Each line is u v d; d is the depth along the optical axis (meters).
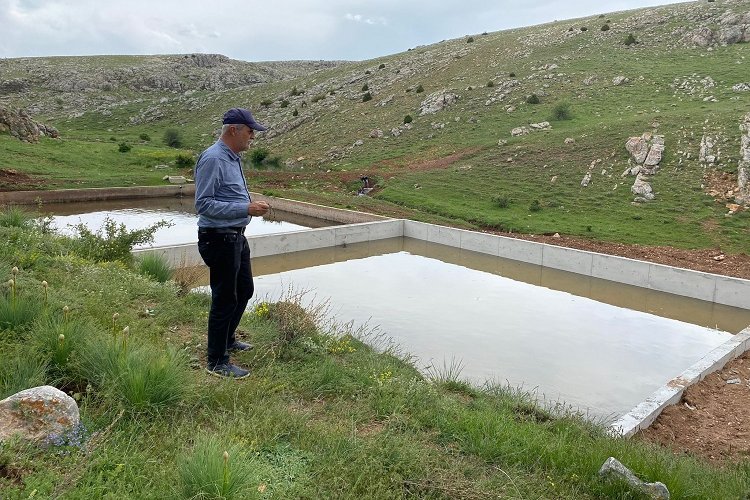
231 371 4.63
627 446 4.84
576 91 39.34
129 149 39.84
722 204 19.64
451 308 12.27
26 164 31.94
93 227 21.02
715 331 11.48
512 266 17.03
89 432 3.24
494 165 27.88
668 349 10.27
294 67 118.00
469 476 3.69
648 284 14.43
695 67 38.78
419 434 4.17
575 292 14.43
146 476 2.90
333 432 3.83
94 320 4.97
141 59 100.69
